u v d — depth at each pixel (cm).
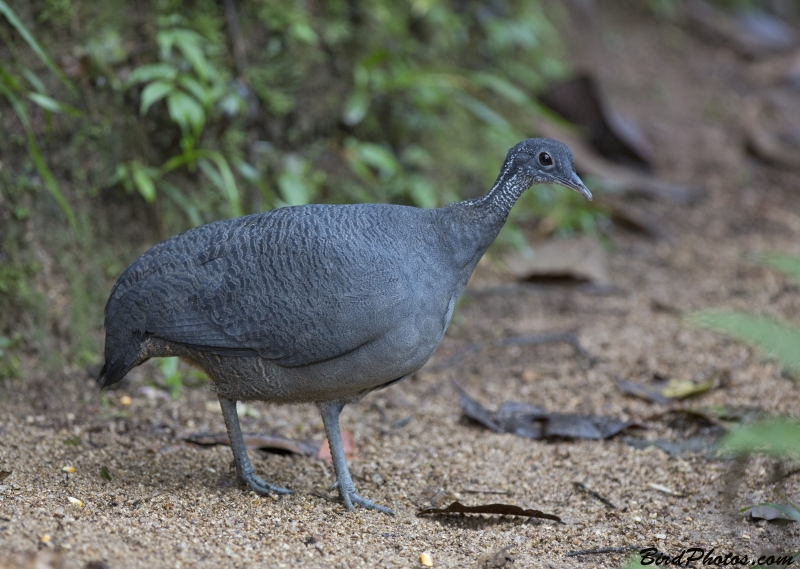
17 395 989
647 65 2322
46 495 750
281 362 783
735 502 823
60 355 1053
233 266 785
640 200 1727
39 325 1039
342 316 766
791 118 2195
